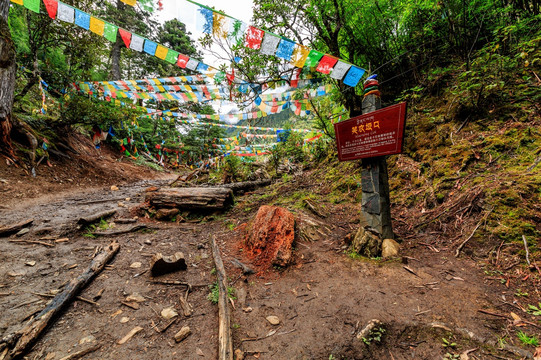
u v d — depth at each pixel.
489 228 2.64
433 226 3.21
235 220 4.84
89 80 9.04
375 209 3.17
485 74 3.93
